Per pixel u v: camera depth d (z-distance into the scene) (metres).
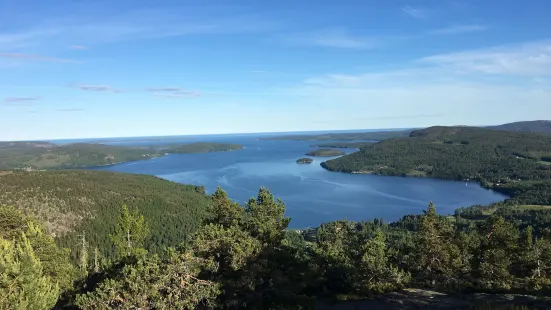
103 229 112.56
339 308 26.39
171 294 20.22
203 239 23.55
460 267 33.12
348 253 39.53
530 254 34.84
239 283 22.55
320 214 160.88
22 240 26.02
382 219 142.38
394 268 32.00
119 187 154.50
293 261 26.34
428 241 33.09
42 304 19.95
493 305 20.50
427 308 23.08
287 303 23.75
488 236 36.53
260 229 25.22
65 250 30.67
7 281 19.02
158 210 137.38
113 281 19.94
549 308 18.69
